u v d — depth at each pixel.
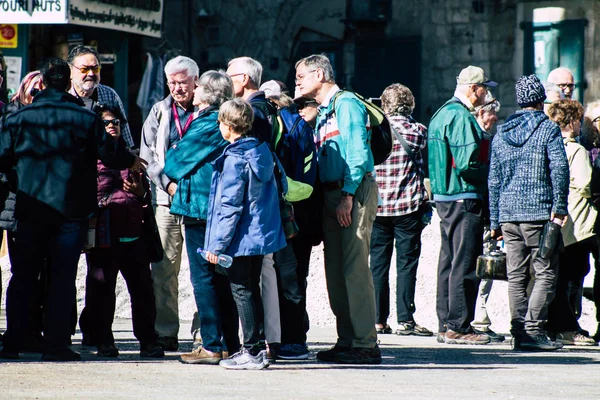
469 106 24.08
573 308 24.69
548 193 22.08
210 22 69.69
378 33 64.19
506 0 60.12
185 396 14.39
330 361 18.98
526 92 22.30
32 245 18.16
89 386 15.14
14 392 14.43
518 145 22.20
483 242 26.31
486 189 23.58
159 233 21.05
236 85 18.91
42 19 46.59
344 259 18.64
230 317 18.39
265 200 17.30
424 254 33.72
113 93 21.81
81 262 30.44
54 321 18.31
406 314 26.27
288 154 18.27
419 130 26.00
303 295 19.06
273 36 68.00
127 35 53.12
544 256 21.86
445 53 62.00
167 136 19.98
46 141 18.06
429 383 16.38
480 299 26.22
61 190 17.98
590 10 58.25
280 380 16.25
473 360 20.14
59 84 18.39
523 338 22.34
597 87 58.34
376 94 64.44
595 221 23.98
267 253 17.23
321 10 66.00
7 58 49.59
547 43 59.22
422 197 26.02
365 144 18.19
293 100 19.38
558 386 16.48
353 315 18.73
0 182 19.19
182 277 30.42
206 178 17.80
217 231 17.11
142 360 19.02
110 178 19.33
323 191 18.77
